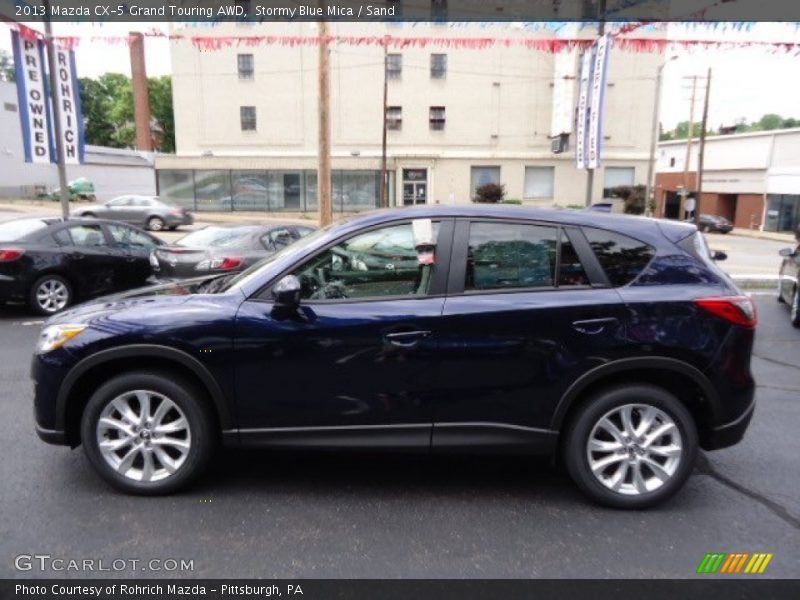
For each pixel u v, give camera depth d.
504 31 29.70
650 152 32.38
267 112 33.22
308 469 3.83
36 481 3.60
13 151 41.62
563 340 3.27
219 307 3.34
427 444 3.37
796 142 36.91
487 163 34.09
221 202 33.53
